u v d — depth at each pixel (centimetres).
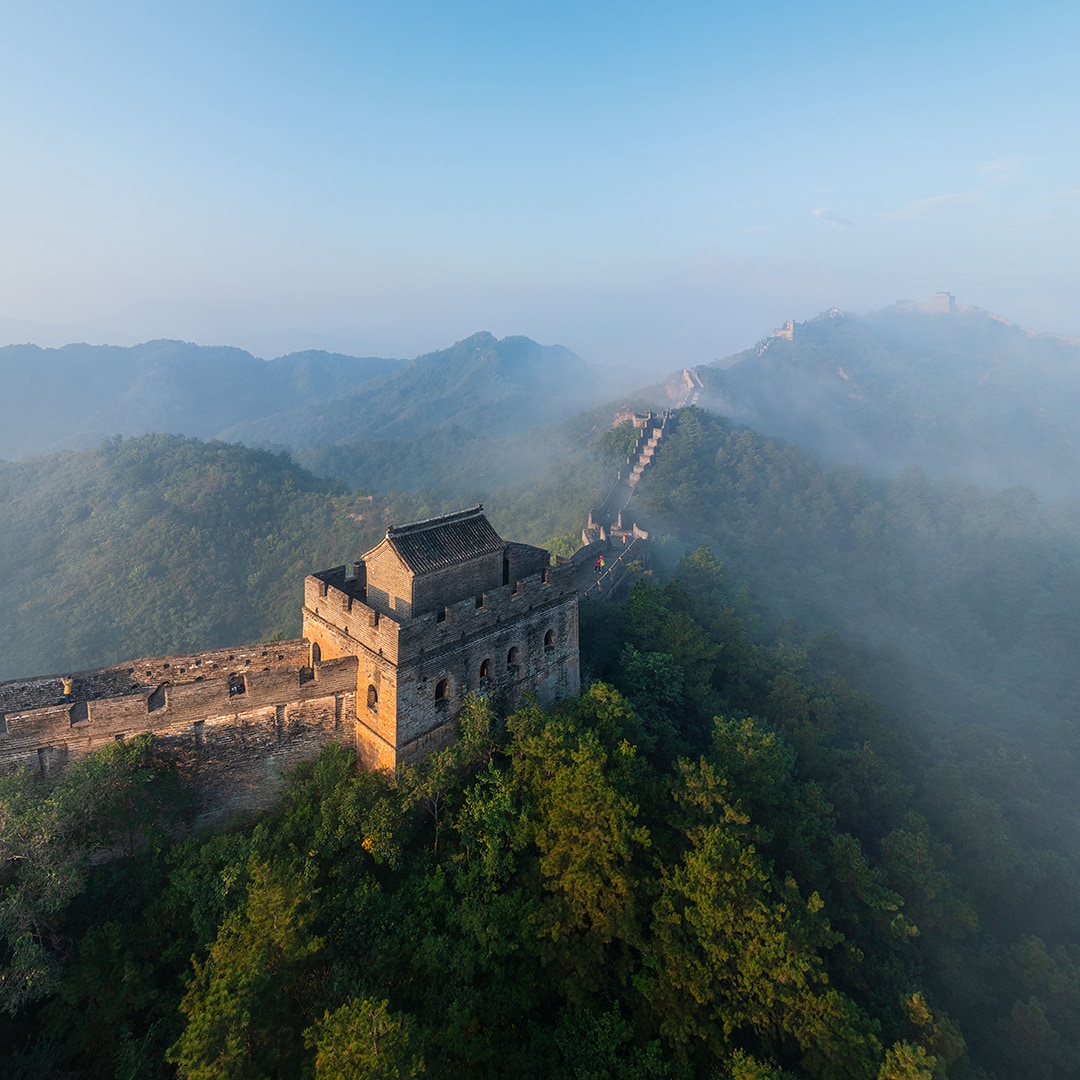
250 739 2916
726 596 6931
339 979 2273
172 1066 2148
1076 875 4175
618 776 2870
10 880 2359
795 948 2414
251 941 1992
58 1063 2120
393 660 2786
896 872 3494
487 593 3203
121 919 2469
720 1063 2420
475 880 2645
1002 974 3509
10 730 2509
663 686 4188
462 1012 2242
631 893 2553
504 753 3111
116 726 2667
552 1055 2370
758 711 4684
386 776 2900
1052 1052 3044
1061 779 6069
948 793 4328
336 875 2597
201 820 2864
